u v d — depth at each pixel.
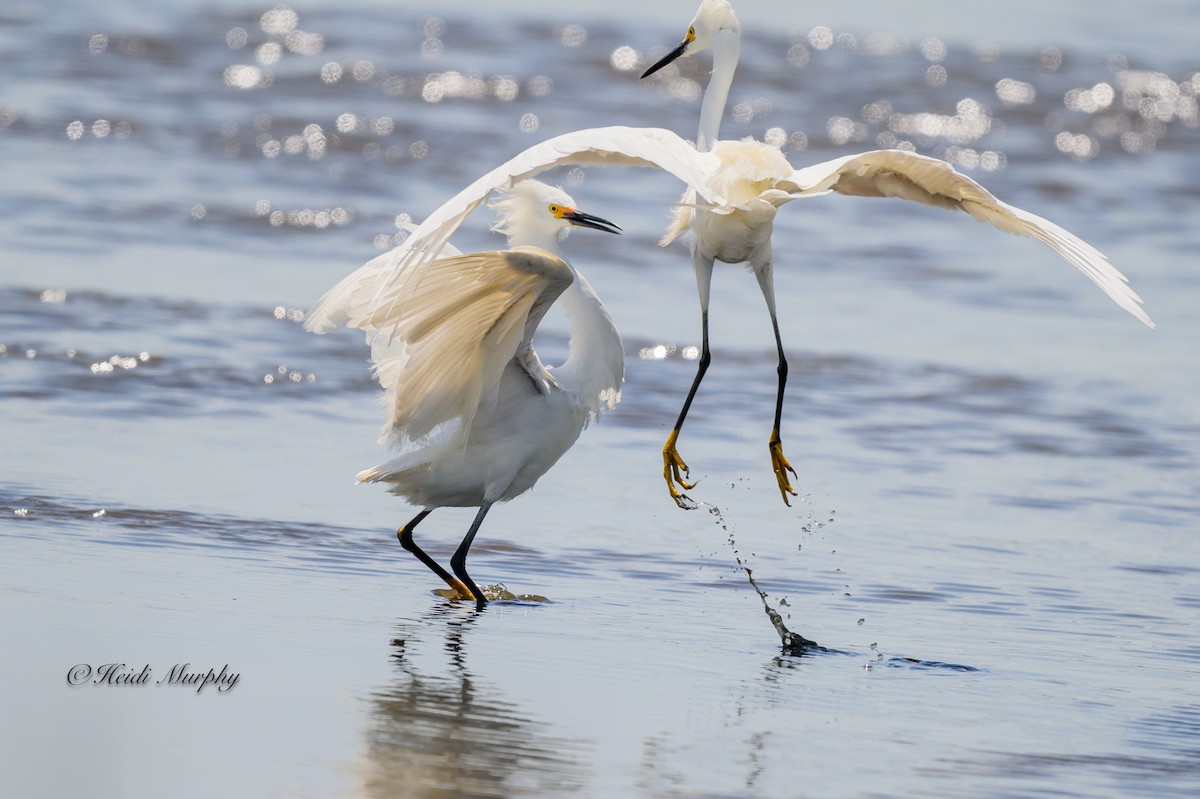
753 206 10.59
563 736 8.36
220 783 7.36
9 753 7.52
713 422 16.89
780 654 10.27
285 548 11.91
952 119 36.69
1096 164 33.72
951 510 14.20
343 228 24.84
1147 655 10.66
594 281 23.08
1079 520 14.09
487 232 25.25
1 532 11.42
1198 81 41.66
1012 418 17.72
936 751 8.55
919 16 48.31
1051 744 8.79
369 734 8.15
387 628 10.21
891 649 10.52
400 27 41.62
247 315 19.50
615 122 33.75
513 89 36.00
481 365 10.89
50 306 18.81
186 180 26.95
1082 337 21.64
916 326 21.83
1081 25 48.94
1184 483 15.51
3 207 23.77
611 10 45.44
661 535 13.05
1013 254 26.75
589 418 12.32
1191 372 20.05
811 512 13.89
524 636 10.30
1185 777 8.37
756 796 7.70
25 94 31.95
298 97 34.00
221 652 9.30
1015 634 10.99
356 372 17.69
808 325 21.50
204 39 38.84
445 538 12.72
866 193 11.30
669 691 9.31
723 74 12.68
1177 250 26.86
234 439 14.77
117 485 12.89
